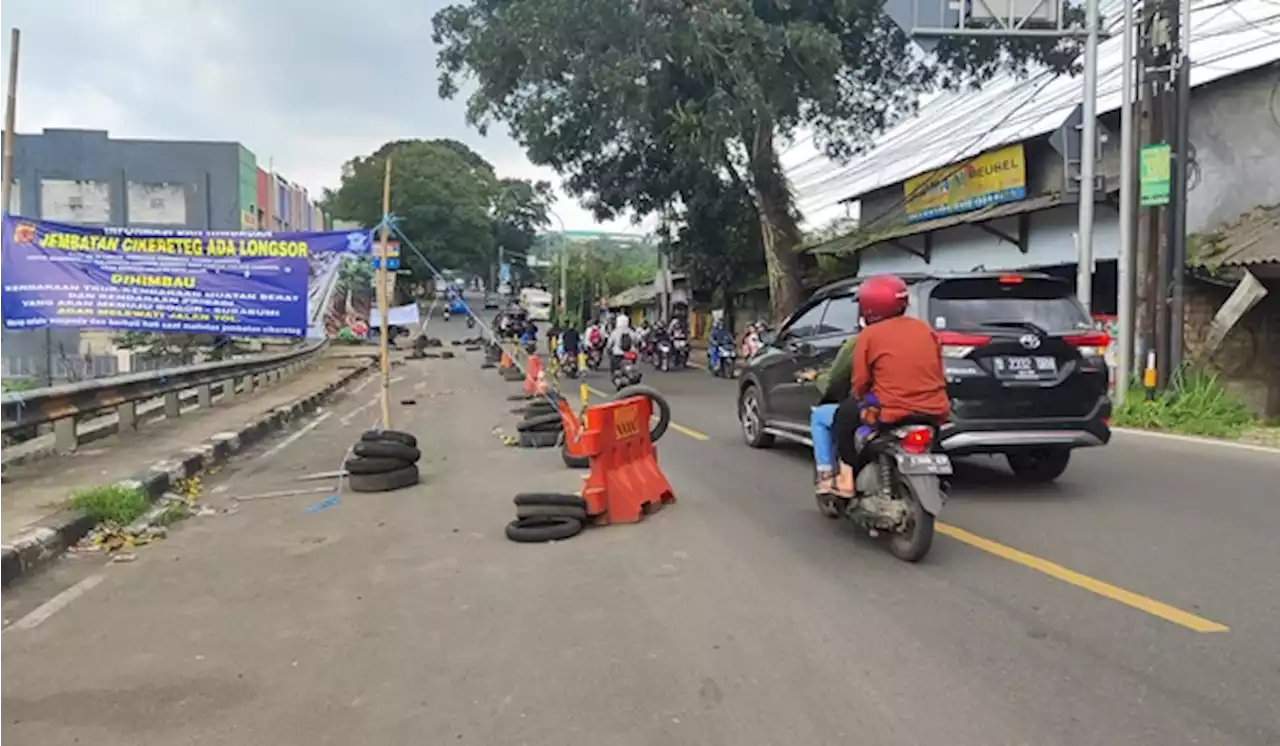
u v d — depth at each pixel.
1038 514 7.59
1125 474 9.45
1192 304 16.20
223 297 12.09
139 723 4.00
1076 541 6.71
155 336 19.94
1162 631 4.89
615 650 4.74
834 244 27.80
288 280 12.16
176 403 14.23
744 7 21.14
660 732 3.82
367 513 8.21
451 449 12.02
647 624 5.12
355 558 6.68
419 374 28.06
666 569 6.20
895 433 6.29
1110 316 16.73
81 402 10.94
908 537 6.27
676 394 19.81
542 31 22.14
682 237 34.41
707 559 6.42
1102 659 4.52
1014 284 8.30
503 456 11.34
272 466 11.02
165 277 11.93
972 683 4.26
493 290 94.31
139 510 7.98
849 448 6.66
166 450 10.80
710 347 26.62
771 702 4.09
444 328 60.91
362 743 3.79
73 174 41.03
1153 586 5.64
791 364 10.20
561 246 64.50
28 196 40.72
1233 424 13.30
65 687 4.40
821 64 21.92
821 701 4.09
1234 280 15.38
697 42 21.12
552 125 26.28
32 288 11.60
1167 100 14.02
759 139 26.98
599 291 71.19
